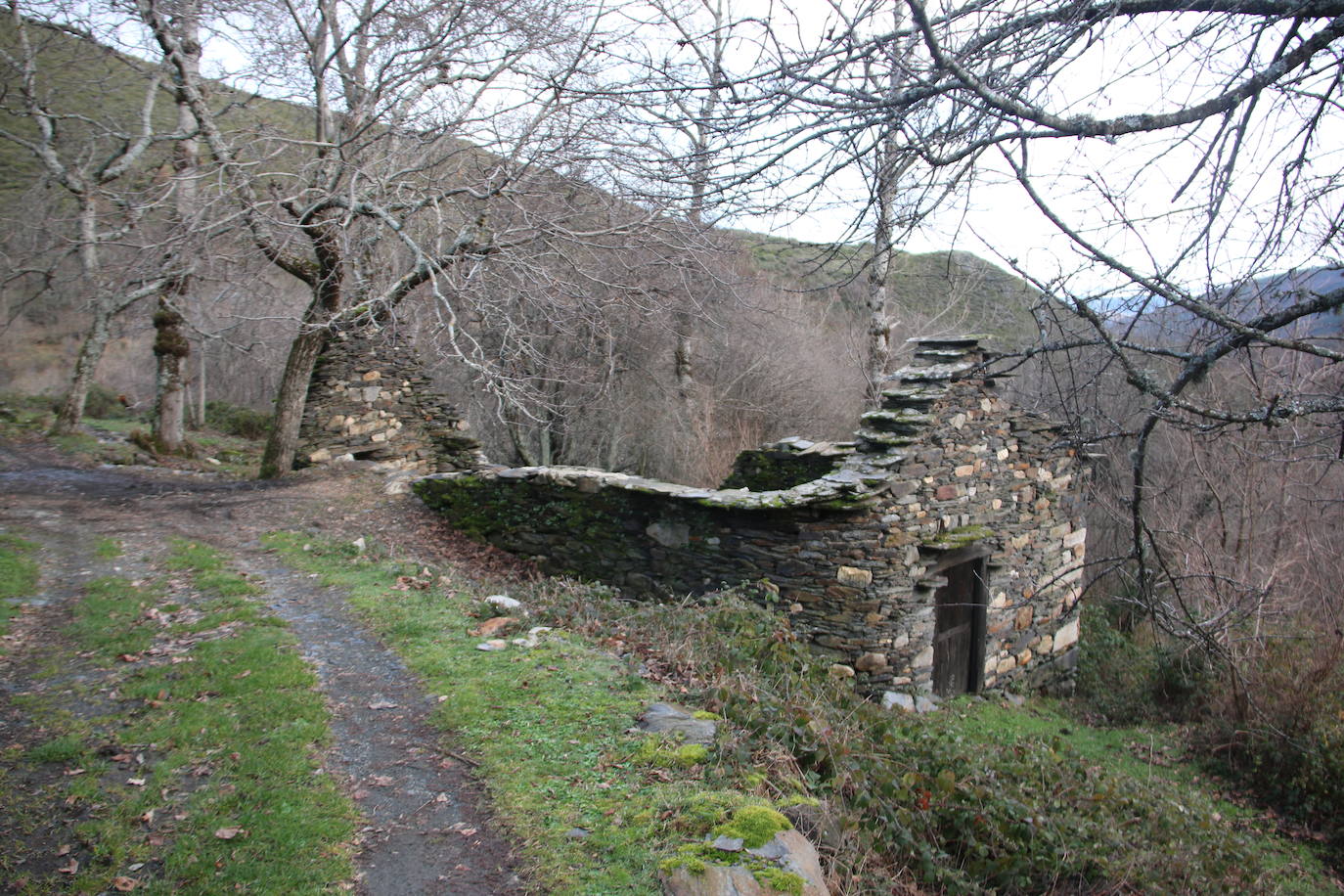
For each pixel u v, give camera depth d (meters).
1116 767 9.66
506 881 3.87
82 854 3.92
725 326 17.75
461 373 19.89
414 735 5.23
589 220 14.77
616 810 4.30
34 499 10.86
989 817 5.36
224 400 24.52
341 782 4.67
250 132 11.95
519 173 11.83
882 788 5.14
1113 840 5.86
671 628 7.17
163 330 15.83
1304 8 3.19
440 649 6.52
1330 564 11.64
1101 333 3.72
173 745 4.91
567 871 3.87
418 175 13.98
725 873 3.70
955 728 8.13
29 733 4.93
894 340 20.78
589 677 5.94
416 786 4.65
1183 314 4.25
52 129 13.74
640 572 10.53
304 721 5.28
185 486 12.50
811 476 12.10
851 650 9.31
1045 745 7.73
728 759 4.73
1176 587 4.76
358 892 3.79
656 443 21.39
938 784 5.46
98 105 15.13
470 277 11.67
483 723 5.27
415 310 15.38
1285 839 8.88
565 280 13.59
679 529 10.20
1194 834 6.89
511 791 4.53
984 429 10.68
